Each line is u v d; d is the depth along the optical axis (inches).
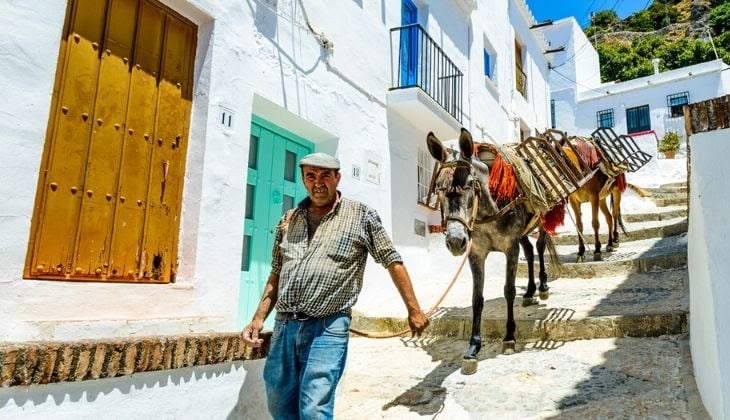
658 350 153.3
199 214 148.4
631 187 472.7
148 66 142.4
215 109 157.0
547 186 185.2
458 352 180.7
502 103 484.4
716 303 96.5
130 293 129.3
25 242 105.2
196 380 103.7
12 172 103.0
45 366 76.9
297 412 101.1
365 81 255.3
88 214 122.8
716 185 99.3
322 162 101.1
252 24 177.0
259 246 194.2
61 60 118.6
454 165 144.3
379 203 260.7
